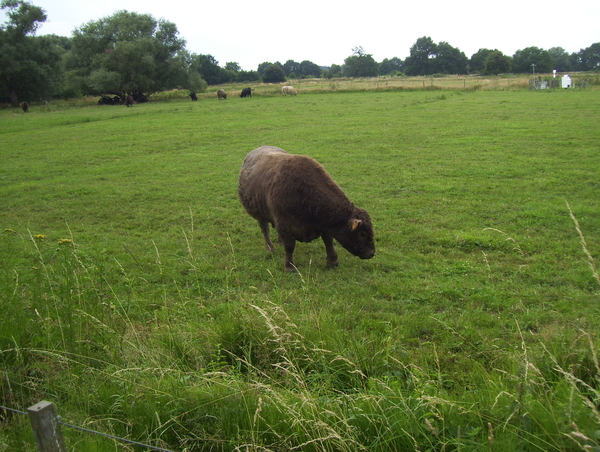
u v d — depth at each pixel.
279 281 6.77
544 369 3.69
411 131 19.86
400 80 81.75
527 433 2.89
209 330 4.62
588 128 17.97
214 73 133.12
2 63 56.50
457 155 14.91
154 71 56.34
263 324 4.51
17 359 4.04
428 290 6.09
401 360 4.17
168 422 3.45
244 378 4.03
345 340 4.41
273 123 25.02
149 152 18.97
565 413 2.91
